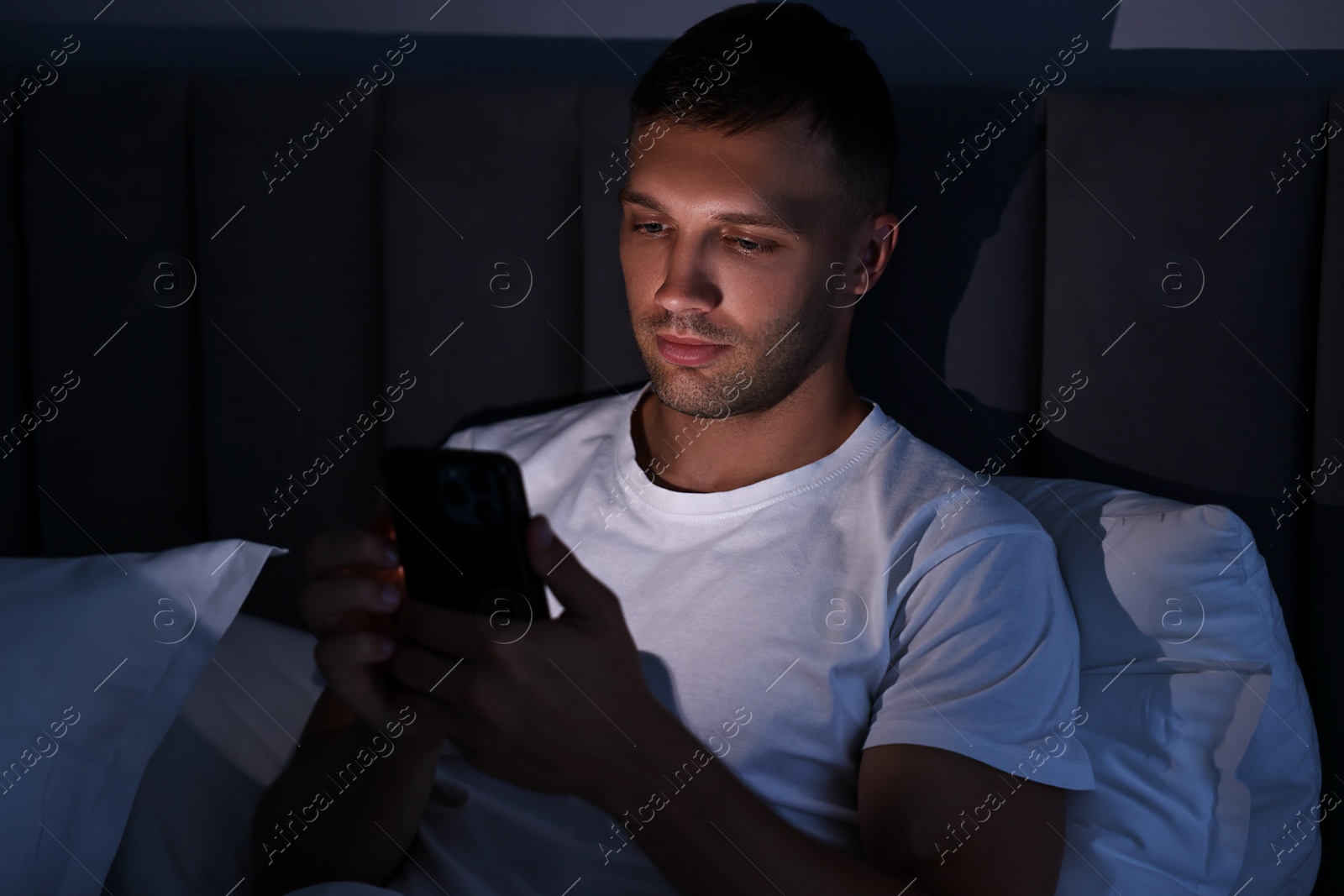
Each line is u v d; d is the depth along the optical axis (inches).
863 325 42.9
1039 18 46.2
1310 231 38.5
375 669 30.8
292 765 35.0
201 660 36.6
